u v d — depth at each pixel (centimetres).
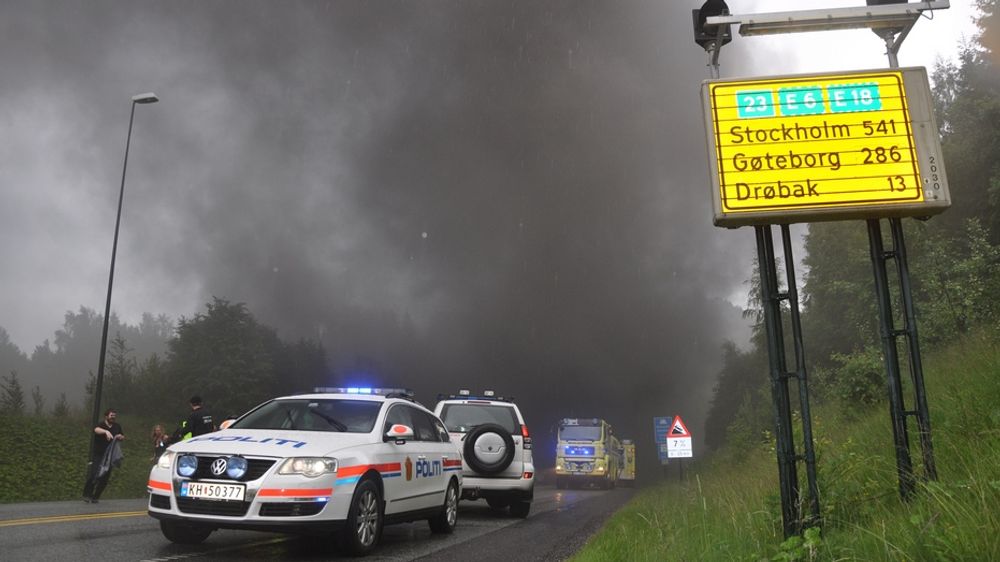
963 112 2717
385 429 822
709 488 1321
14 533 819
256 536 839
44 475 2094
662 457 3222
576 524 1184
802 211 557
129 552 691
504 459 1249
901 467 556
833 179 562
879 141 566
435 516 934
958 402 713
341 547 699
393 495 786
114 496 1930
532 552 808
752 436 2412
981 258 1562
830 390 1811
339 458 697
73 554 671
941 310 1577
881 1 607
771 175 566
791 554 427
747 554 513
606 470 3466
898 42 609
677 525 783
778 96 579
